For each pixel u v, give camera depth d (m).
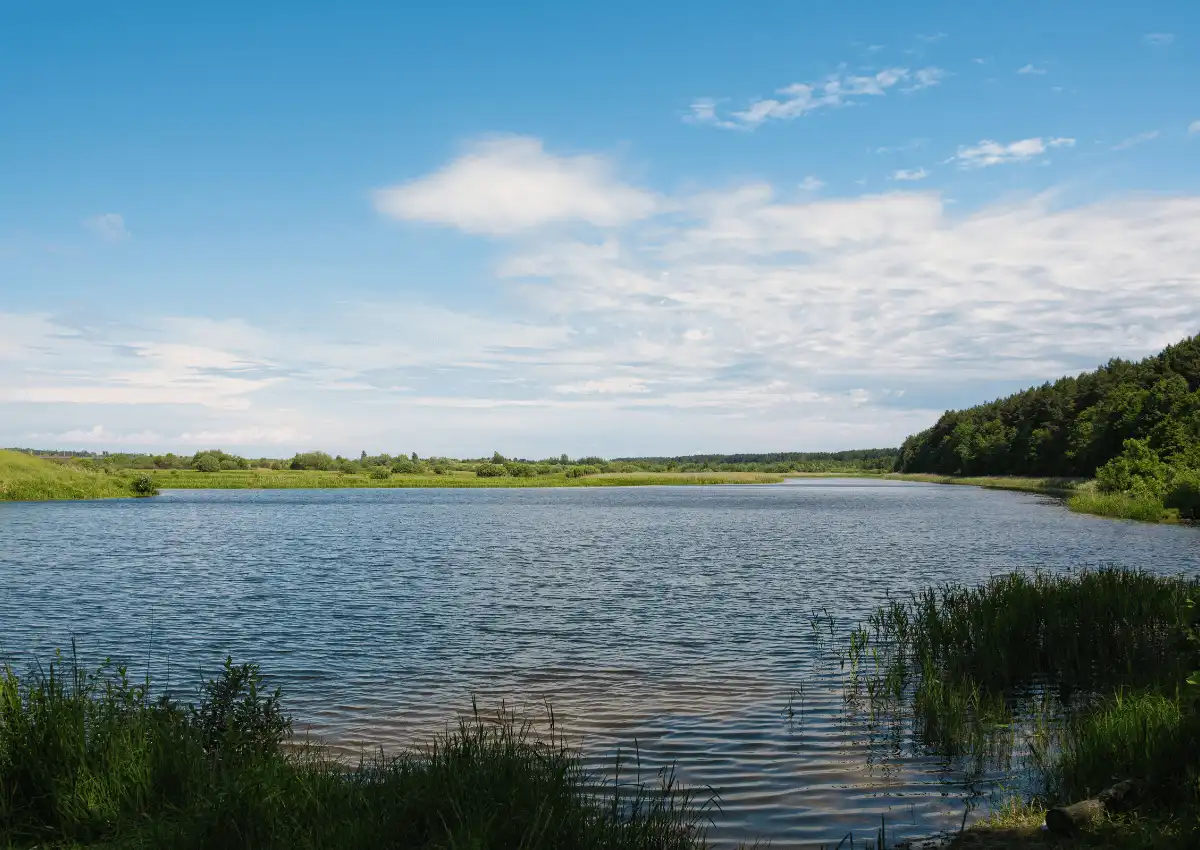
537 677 16.41
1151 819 8.04
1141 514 58.91
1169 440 79.19
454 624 22.30
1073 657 15.75
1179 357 116.44
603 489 172.75
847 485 185.12
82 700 9.52
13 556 41.00
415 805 7.61
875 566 35.25
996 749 11.60
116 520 70.00
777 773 10.81
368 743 12.20
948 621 18.67
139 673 16.84
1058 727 12.10
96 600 26.84
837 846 8.55
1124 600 17.22
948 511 76.25
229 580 31.84
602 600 26.50
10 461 108.50
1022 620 16.86
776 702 14.44
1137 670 14.70
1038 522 58.97
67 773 8.21
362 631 21.36
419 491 159.38
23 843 7.52
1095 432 109.81
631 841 7.26
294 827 7.32
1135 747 9.47
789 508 87.88
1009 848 7.99
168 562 38.34
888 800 9.83
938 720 12.47
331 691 15.40
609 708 14.12
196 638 20.53
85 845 7.47
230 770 8.40
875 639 19.89
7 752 8.41
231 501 109.12
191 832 7.15
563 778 8.49
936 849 8.24
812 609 24.53
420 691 15.38
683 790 10.16
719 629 21.45
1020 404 171.25
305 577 32.69
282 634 20.94
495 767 8.45
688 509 88.06
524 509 90.69
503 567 36.00
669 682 15.97
